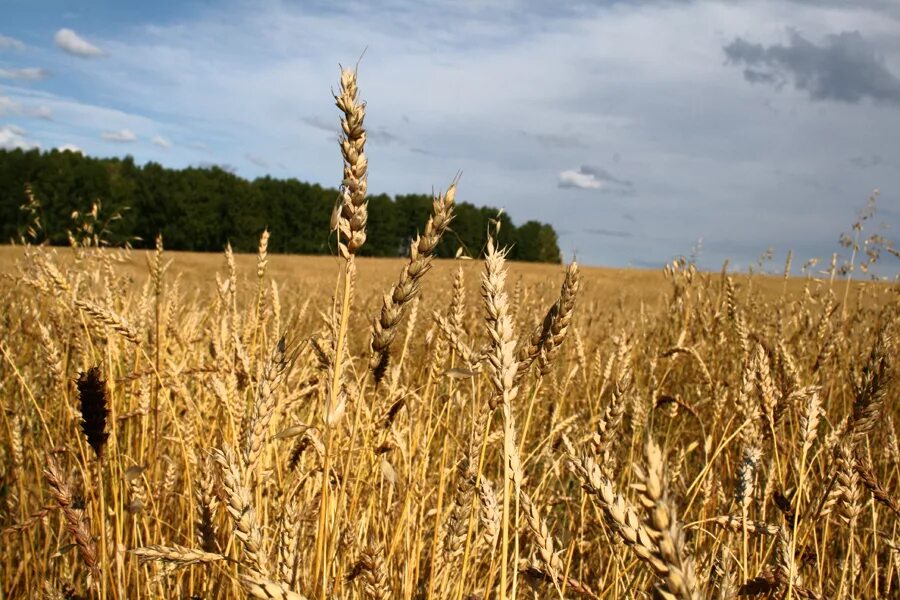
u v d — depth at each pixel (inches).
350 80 57.9
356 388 105.0
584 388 187.5
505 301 54.2
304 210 3747.5
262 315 143.0
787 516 99.1
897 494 132.9
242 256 1984.5
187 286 369.4
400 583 112.0
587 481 36.0
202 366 131.1
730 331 215.3
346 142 58.6
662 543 30.5
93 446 84.9
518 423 165.6
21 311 204.1
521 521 109.6
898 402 191.5
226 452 50.9
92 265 198.1
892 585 132.2
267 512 102.2
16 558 133.0
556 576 62.0
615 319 300.8
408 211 3759.8
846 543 131.3
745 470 88.4
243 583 43.9
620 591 105.0
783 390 104.3
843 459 90.4
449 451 142.3
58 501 79.0
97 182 2237.9
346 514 98.8
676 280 250.2
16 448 130.5
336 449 99.9
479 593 91.3
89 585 90.2
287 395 118.3
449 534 93.3
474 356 95.2
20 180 1969.7
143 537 119.4
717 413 136.0
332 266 1787.6
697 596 30.6
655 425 205.5
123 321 106.0
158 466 128.1
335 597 69.1
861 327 236.5
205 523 68.6
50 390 161.3
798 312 253.6
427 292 294.4
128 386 146.2
